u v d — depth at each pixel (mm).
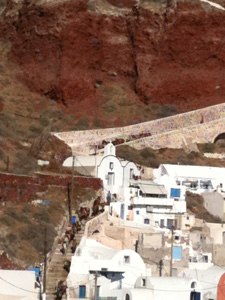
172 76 133250
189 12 136750
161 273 77688
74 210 88750
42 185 90500
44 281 72688
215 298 73000
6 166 97438
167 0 139750
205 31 136125
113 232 82188
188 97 132000
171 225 90250
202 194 100938
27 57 135125
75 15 136125
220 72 134625
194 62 134750
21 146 108750
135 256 75250
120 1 141375
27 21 138375
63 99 129000
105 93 131500
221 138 125500
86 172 98250
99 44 135250
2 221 80875
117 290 72125
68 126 123125
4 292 68375
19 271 69438
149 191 92125
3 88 129625
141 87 131875
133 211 90125
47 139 111688
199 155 118562
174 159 114812
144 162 110875
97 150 112375
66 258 78562
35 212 86062
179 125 123062
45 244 79688
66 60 132875
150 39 135625
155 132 121250
